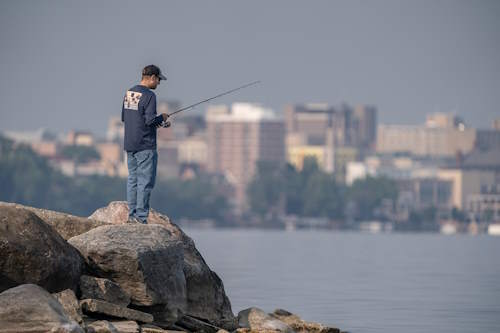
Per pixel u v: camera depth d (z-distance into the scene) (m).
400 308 118.75
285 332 81.69
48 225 72.06
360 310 115.88
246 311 83.56
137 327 70.25
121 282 73.38
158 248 74.62
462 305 123.12
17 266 69.31
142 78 80.88
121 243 73.81
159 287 74.06
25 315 65.25
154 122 79.88
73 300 69.88
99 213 84.00
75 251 72.62
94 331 67.75
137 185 80.88
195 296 79.69
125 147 80.56
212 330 78.25
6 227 69.50
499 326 101.31
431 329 98.62
